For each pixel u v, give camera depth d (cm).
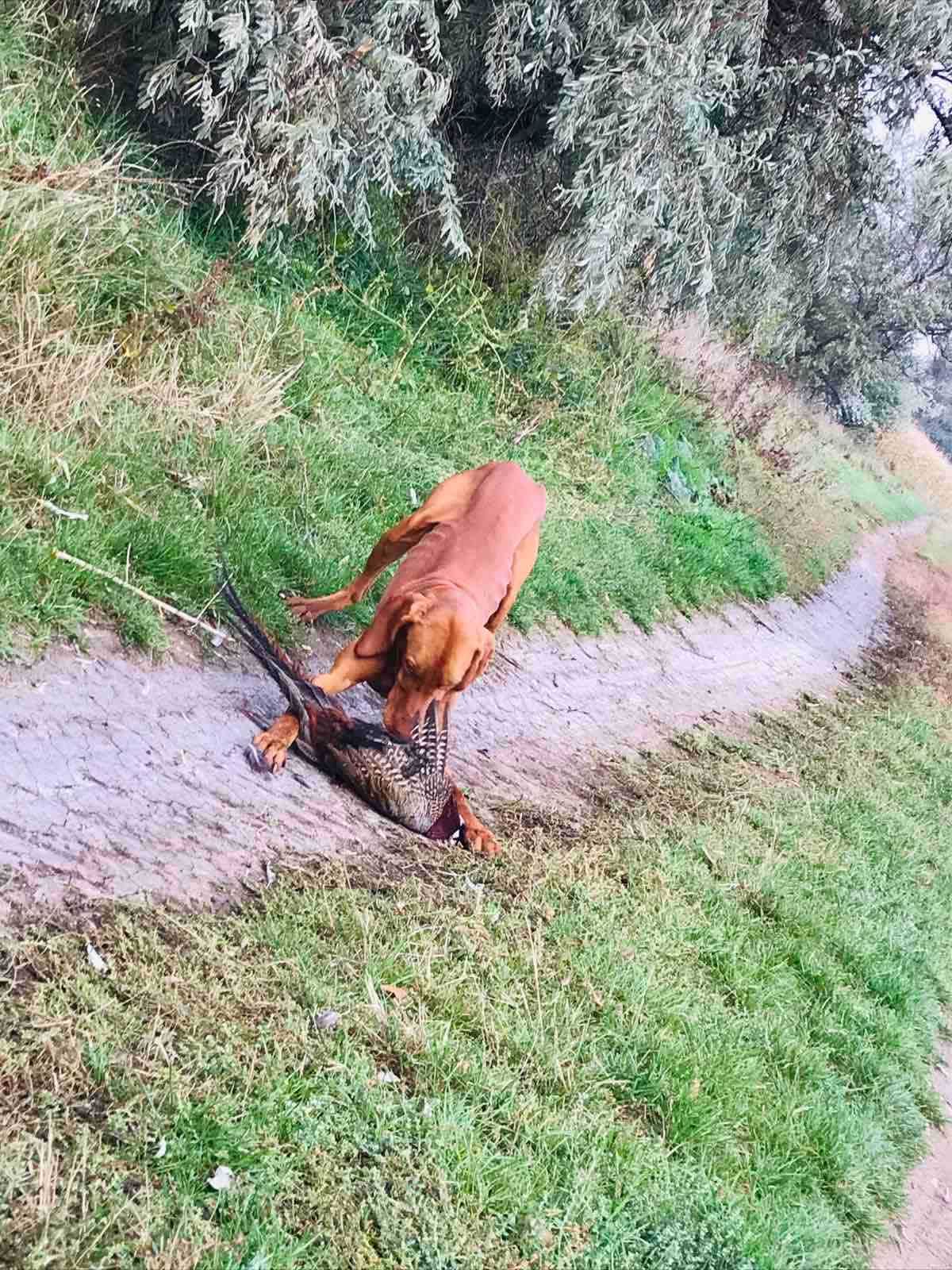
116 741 395
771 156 1137
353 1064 323
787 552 1449
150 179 719
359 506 681
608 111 902
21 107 636
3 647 389
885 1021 548
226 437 589
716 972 500
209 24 676
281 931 358
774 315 1439
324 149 736
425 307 957
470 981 389
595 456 1057
